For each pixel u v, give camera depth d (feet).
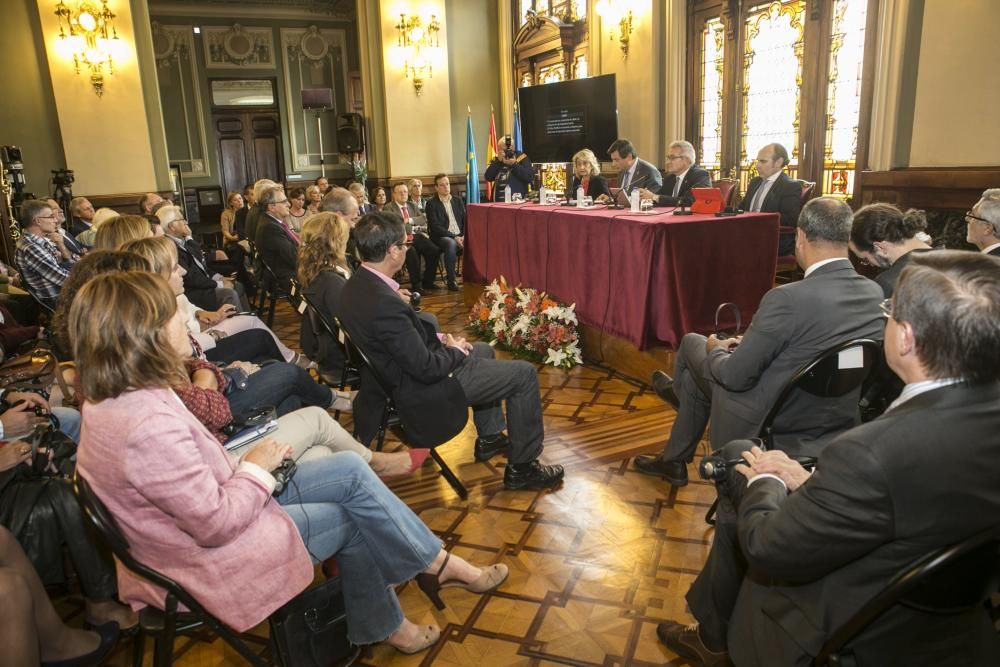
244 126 40.42
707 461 4.63
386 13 30.25
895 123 16.15
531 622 6.24
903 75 15.88
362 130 32.91
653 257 11.80
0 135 24.56
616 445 9.96
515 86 32.24
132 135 26.05
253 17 39.01
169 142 38.83
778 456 4.39
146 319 4.16
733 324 12.45
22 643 4.52
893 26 15.84
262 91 40.29
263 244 16.42
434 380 7.73
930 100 15.47
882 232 7.51
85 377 4.14
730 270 12.29
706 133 22.30
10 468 5.61
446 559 6.21
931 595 3.20
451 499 8.54
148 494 4.08
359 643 5.55
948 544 3.11
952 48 14.87
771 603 3.85
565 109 24.79
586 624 6.18
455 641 6.03
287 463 4.96
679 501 8.31
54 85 24.84
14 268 17.85
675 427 8.48
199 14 38.04
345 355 9.68
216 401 5.97
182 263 14.48
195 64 38.55
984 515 3.07
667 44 22.43
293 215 22.04
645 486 8.71
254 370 8.91
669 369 11.98
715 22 21.31
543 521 7.95
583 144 24.48
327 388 9.33
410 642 5.85
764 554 3.53
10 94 24.50
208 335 10.34
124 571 4.76
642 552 7.27
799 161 19.26
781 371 6.37
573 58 27.78
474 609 6.46
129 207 26.32
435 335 8.28
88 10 24.68
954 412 3.09
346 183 42.09
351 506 5.37
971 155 14.76
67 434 7.04
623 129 24.79
